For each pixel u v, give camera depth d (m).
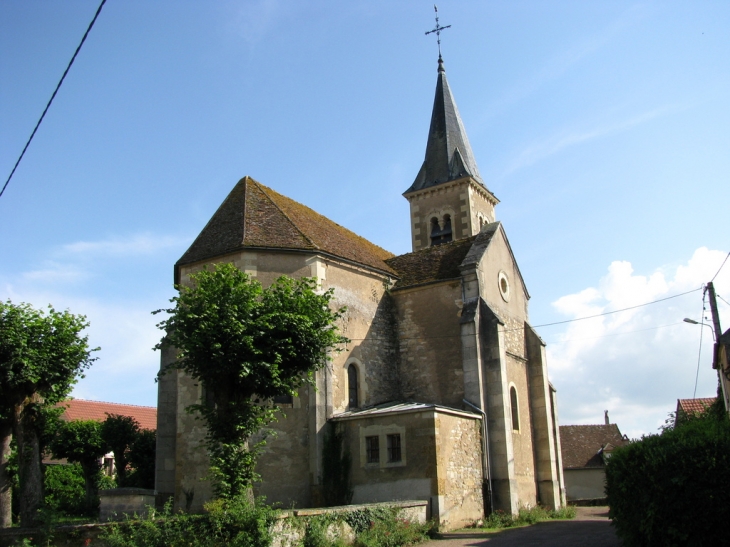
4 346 20.02
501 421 23.02
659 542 11.53
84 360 21.98
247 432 16.78
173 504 20.88
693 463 11.33
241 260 21.89
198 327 16.42
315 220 26.98
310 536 14.31
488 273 25.92
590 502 42.25
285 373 17.48
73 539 13.84
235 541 12.88
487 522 20.89
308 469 20.80
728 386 25.86
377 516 16.58
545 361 28.45
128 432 32.97
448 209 40.66
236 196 24.64
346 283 24.14
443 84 44.31
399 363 25.50
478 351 23.64
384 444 20.48
